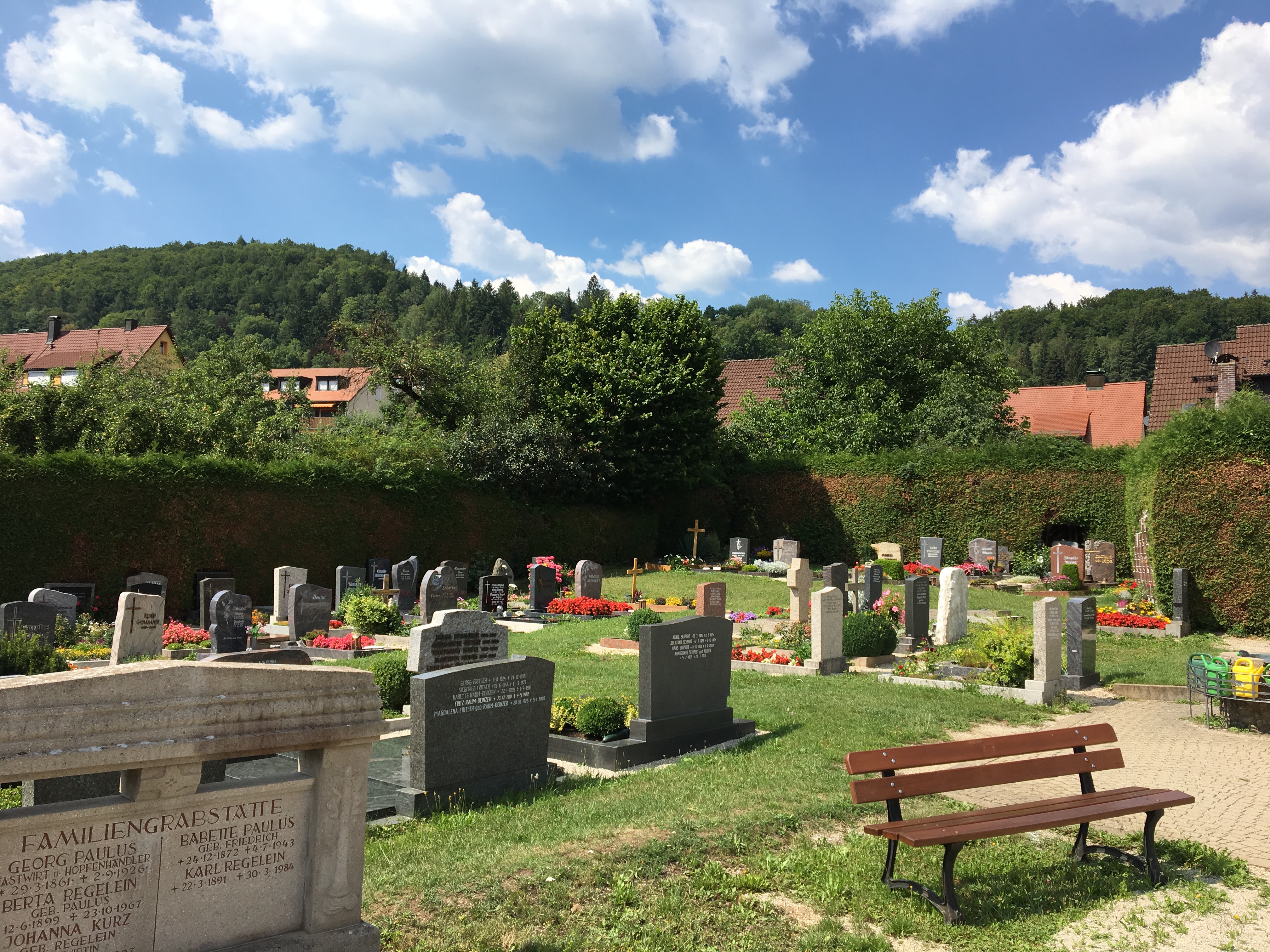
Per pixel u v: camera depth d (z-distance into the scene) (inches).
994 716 457.7
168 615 911.0
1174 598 796.0
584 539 1386.6
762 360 2303.2
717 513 1608.0
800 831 266.7
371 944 162.7
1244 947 199.2
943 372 1721.2
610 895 212.1
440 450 1250.0
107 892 138.1
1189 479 808.3
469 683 313.6
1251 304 3570.4
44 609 608.7
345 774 163.0
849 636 654.5
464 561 1213.7
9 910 129.5
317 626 731.4
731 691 521.0
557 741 384.2
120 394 1069.8
